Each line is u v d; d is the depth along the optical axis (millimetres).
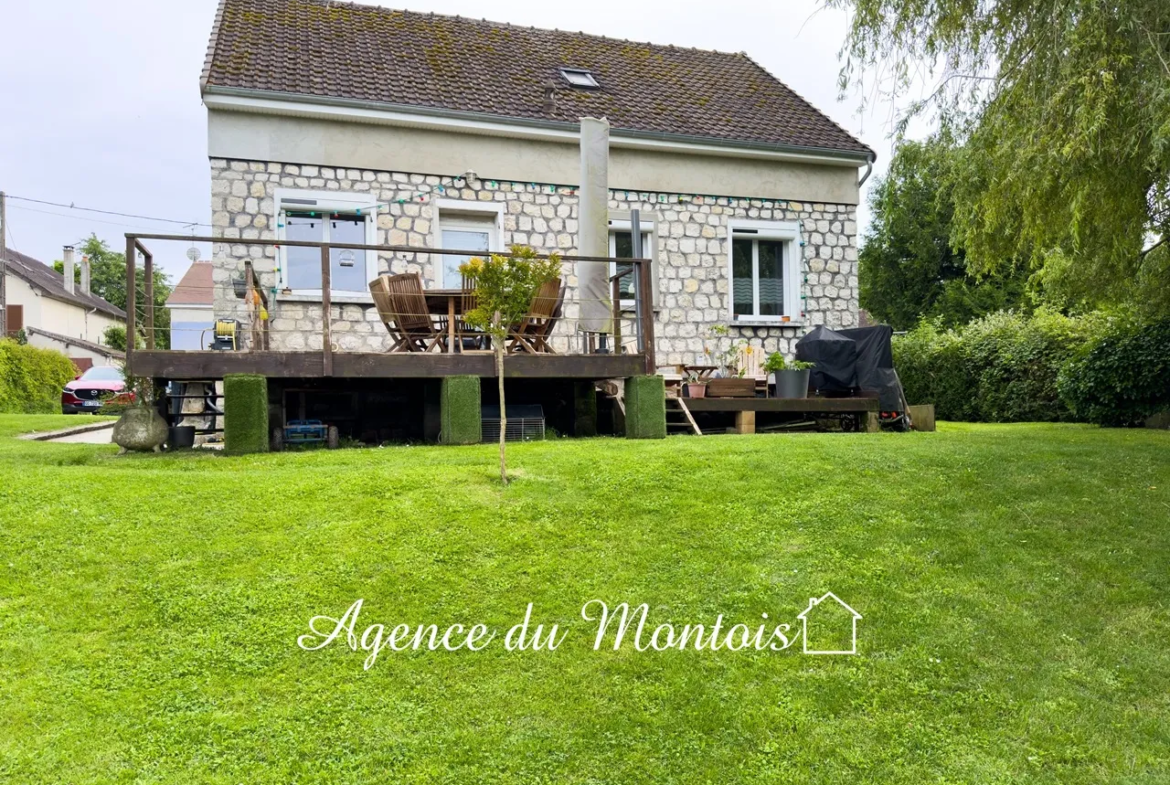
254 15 11922
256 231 9961
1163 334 10508
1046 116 6246
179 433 7641
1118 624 4258
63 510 4875
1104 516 5512
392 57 11852
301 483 5488
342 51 11617
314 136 10180
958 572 4715
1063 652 3992
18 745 3006
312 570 4336
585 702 3473
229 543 4566
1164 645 4082
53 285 37188
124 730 3123
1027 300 23531
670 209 11914
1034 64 6445
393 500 5250
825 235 12750
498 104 11234
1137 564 4855
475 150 10883
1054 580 4656
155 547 4484
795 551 4867
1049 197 6633
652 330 8500
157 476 5652
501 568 4500
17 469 5914
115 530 4656
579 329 9219
